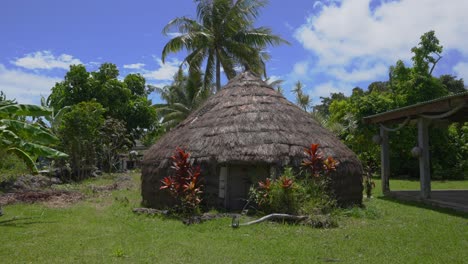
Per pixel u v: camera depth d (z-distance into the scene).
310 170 9.34
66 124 20.34
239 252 5.94
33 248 6.30
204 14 21.38
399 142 22.67
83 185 17.22
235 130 9.95
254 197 9.45
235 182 10.05
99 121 22.11
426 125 12.12
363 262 5.45
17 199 12.30
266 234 7.15
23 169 14.41
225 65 21.47
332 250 6.05
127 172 26.70
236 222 7.76
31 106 9.80
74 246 6.41
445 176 22.73
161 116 32.09
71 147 20.55
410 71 24.53
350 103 25.59
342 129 24.61
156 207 10.52
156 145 12.06
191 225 8.05
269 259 5.58
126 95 29.56
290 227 7.72
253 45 21.56
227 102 11.17
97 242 6.68
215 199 9.78
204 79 22.33
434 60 24.12
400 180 21.66
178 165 9.14
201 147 9.87
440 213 9.79
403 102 23.50
